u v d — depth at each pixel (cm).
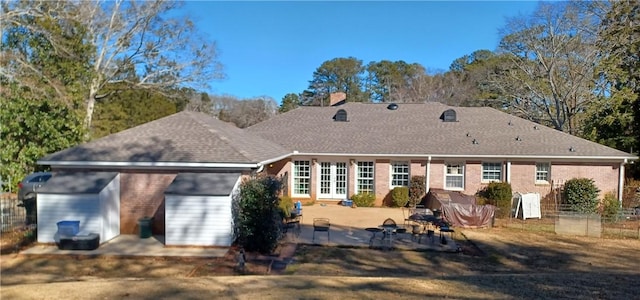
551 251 1540
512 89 4406
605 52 3344
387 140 2620
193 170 1622
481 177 2466
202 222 1479
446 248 1534
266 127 2894
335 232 1784
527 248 1579
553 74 3838
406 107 3067
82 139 2380
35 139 2214
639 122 2884
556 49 3709
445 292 912
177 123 1888
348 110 3064
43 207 1503
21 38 2695
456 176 2492
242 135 2202
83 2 3038
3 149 2088
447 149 2481
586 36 3566
